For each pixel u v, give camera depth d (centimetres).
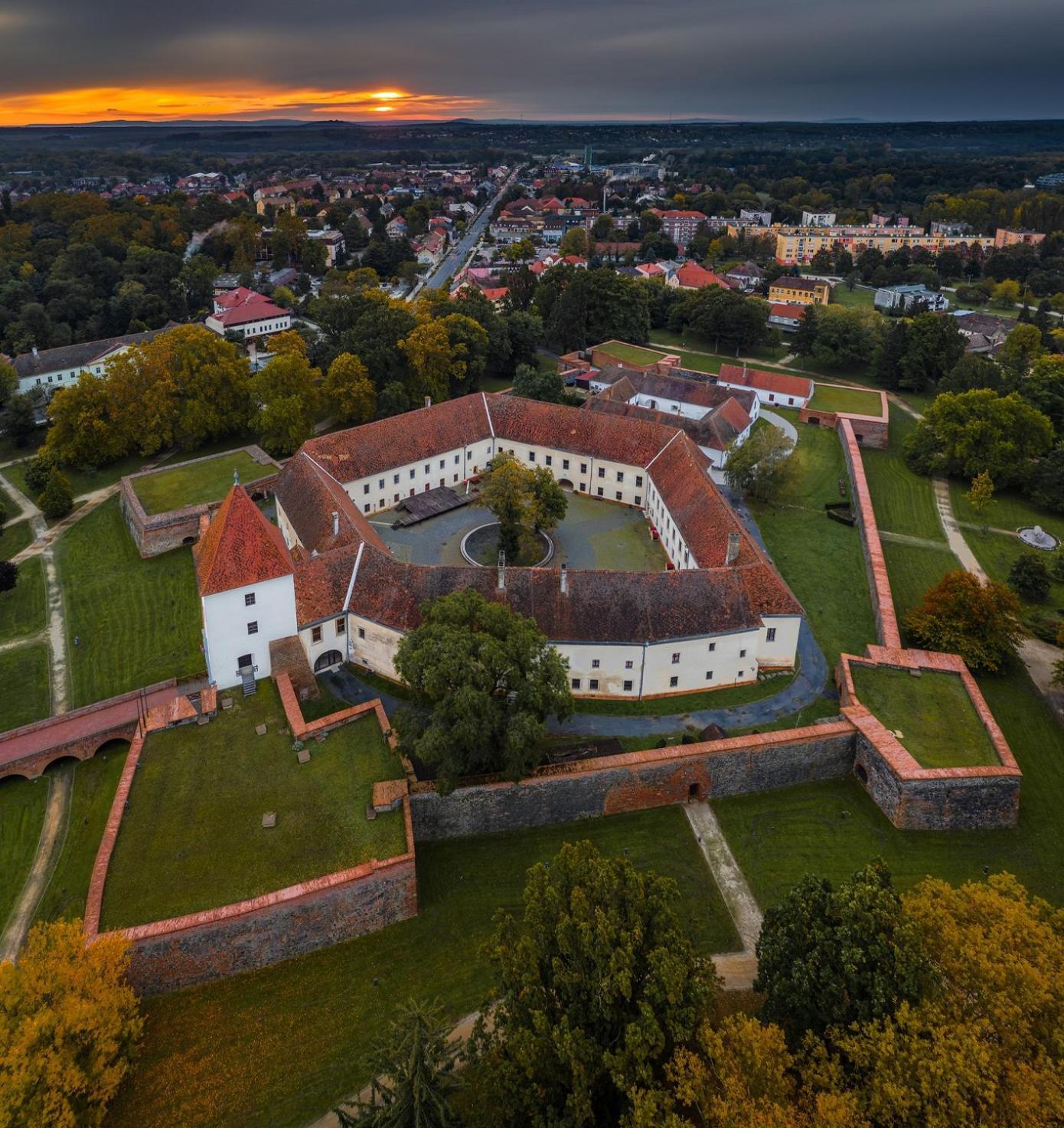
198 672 7706
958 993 3681
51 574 9656
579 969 3822
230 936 4919
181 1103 4366
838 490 11469
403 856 5244
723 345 18588
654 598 7069
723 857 5884
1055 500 11262
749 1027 3497
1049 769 6712
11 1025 3966
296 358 12494
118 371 12169
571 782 6044
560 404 12850
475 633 5912
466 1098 4259
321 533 8331
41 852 5941
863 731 6469
